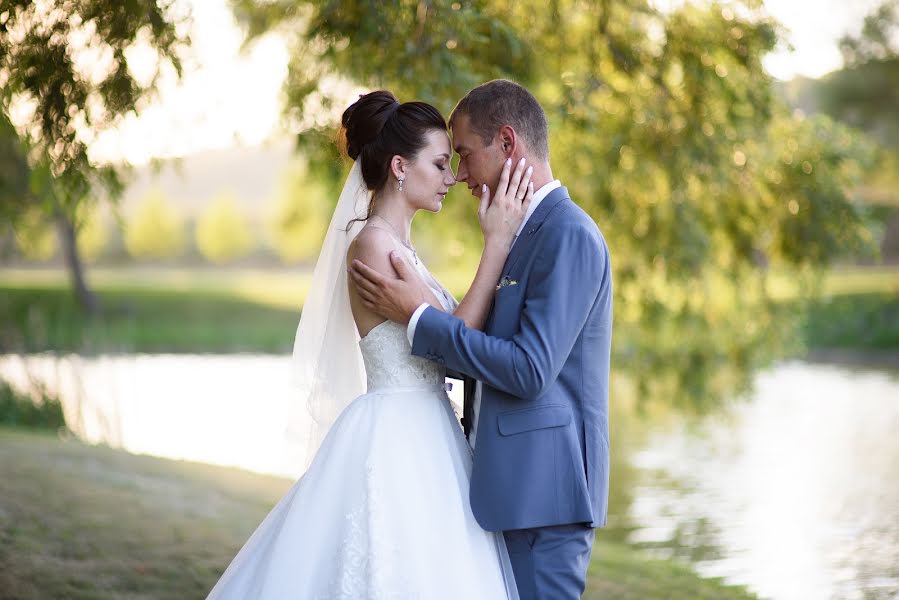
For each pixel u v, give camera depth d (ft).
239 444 35.42
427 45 14.16
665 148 22.67
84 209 14.87
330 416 10.09
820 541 23.29
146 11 13.24
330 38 15.21
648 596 15.67
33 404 32.99
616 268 26.07
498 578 8.74
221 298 123.03
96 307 104.63
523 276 8.81
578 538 8.77
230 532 16.96
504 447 8.71
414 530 8.56
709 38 21.27
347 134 9.78
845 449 37.17
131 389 46.01
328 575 8.48
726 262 26.58
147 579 14.26
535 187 9.19
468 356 8.45
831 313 76.23
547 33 20.31
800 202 25.27
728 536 23.98
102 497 18.30
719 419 32.09
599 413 8.98
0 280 136.36
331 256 10.02
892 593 18.63
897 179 95.14
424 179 9.43
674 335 27.71
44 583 13.69
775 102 23.71
